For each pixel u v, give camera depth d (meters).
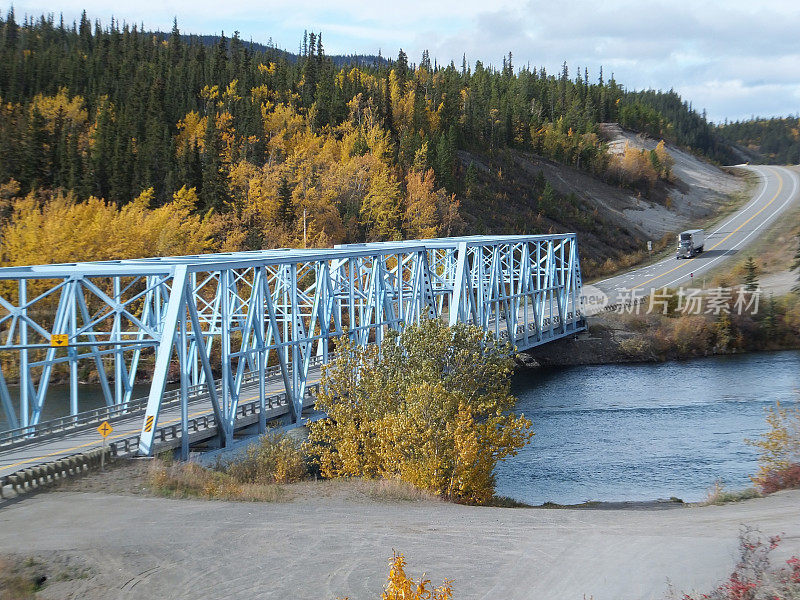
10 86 129.62
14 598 20.45
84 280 39.78
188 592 20.58
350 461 37.03
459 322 39.62
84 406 61.25
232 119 127.50
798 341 87.38
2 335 74.94
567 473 44.47
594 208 157.12
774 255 118.88
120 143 106.81
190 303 38.75
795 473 31.89
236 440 42.16
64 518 26.58
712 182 199.62
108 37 178.38
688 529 24.81
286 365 45.56
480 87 187.62
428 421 34.44
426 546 23.53
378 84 161.25
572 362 84.56
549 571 20.89
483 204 137.62
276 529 25.53
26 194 101.12
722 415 57.38
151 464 33.84
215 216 99.00
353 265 58.69
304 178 110.44
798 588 16.95
